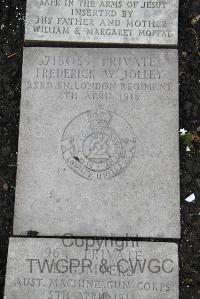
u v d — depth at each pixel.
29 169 1.62
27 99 1.66
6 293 1.54
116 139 1.64
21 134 1.64
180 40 1.78
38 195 1.61
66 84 1.67
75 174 1.62
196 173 1.69
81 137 1.64
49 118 1.65
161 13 1.70
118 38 1.69
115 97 1.66
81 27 1.70
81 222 1.59
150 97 1.66
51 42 1.70
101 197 1.61
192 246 1.65
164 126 1.64
